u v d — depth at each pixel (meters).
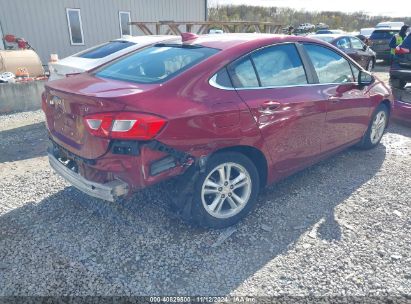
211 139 2.63
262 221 3.10
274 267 2.51
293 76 3.33
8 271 2.47
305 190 3.67
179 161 2.53
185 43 3.31
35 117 7.14
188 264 2.55
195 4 16.81
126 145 2.32
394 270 2.47
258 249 2.71
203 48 3.07
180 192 2.70
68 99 2.60
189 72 2.70
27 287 2.33
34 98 7.91
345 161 4.45
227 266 2.53
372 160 4.48
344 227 2.98
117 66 3.30
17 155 4.86
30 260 2.59
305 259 2.59
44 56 12.57
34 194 3.62
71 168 2.84
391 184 3.79
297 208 3.31
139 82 2.74
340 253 2.65
